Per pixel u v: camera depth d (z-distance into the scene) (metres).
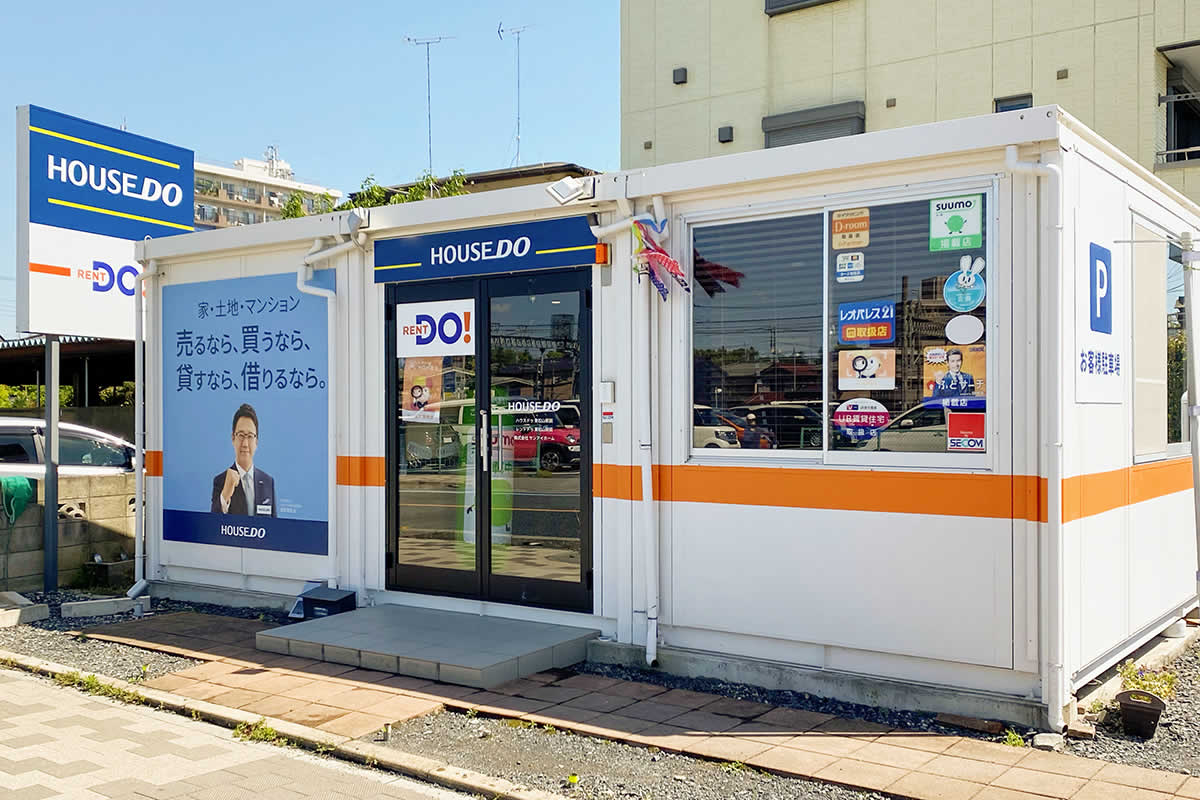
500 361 7.54
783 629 6.13
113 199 10.48
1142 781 4.59
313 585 8.48
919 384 5.78
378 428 8.20
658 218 6.56
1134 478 6.44
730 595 6.33
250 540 8.98
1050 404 5.29
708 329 6.52
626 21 20.81
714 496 6.40
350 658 6.80
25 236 9.71
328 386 8.39
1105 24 16.00
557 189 6.80
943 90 17.52
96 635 7.95
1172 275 7.34
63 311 9.98
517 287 7.44
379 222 8.02
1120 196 6.28
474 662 6.33
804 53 18.89
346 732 5.43
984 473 5.51
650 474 6.55
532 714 5.69
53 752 5.25
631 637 6.77
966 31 17.28
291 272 8.75
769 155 6.13
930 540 5.66
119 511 10.66
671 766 4.93
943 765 4.83
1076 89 16.25
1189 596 7.54
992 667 5.50
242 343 9.08
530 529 7.39
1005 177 5.50
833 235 6.09
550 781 4.73
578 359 7.12
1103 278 5.98
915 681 5.74
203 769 4.98
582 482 7.09
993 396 5.51
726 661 6.29
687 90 20.09
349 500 8.34
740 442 6.39
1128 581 6.30
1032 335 5.39
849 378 6.01
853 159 5.85
